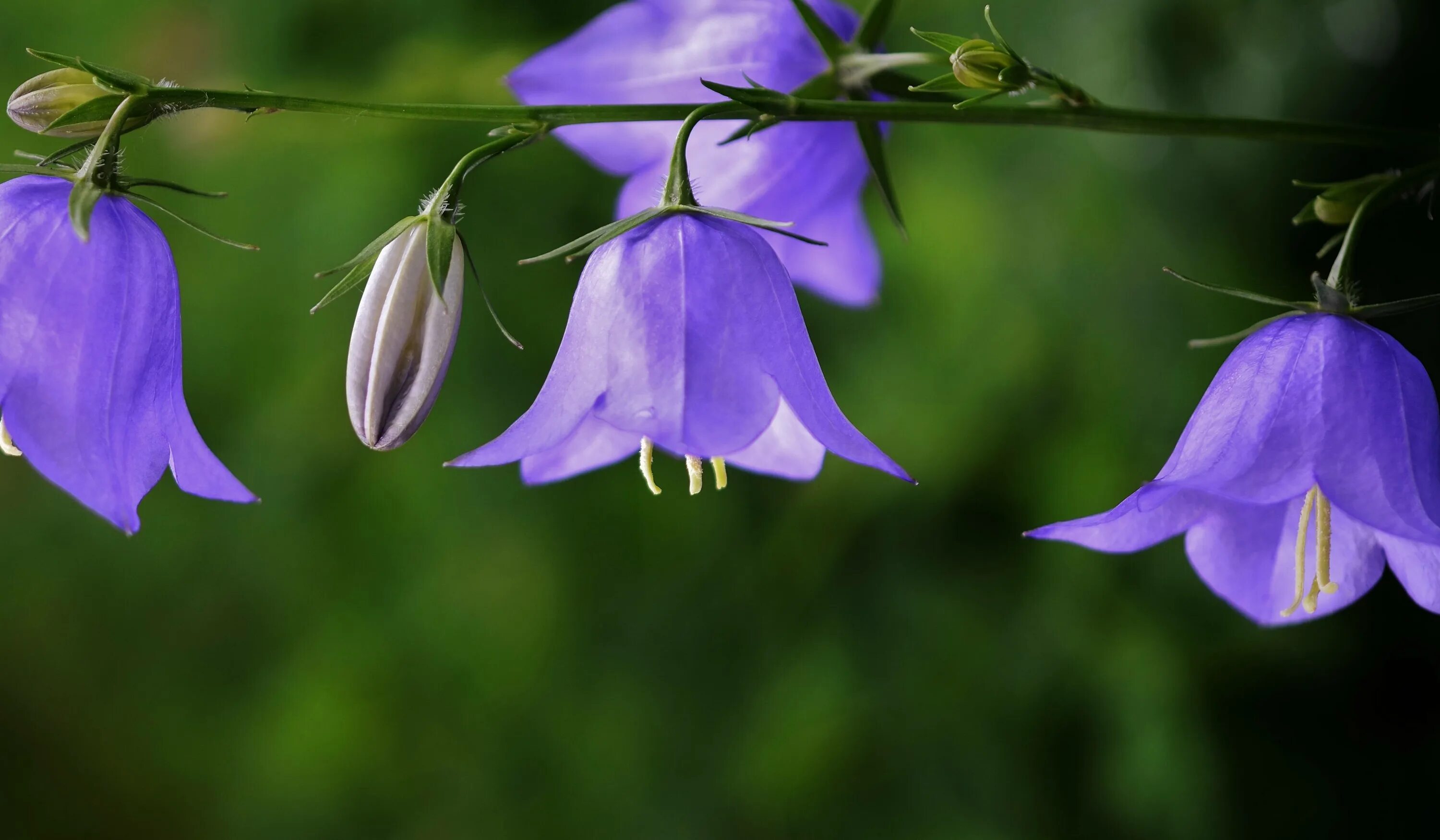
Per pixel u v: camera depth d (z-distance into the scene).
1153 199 0.62
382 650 0.66
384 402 0.39
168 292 0.39
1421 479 0.38
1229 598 0.40
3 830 0.83
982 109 0.40
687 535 0.66
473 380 0.61
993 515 0.64
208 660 0.72
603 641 0.66
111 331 0.38
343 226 0.59
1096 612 0.62
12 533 0.71
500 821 0.68
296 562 0.65
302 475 0.63
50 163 0.39
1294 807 0.66
